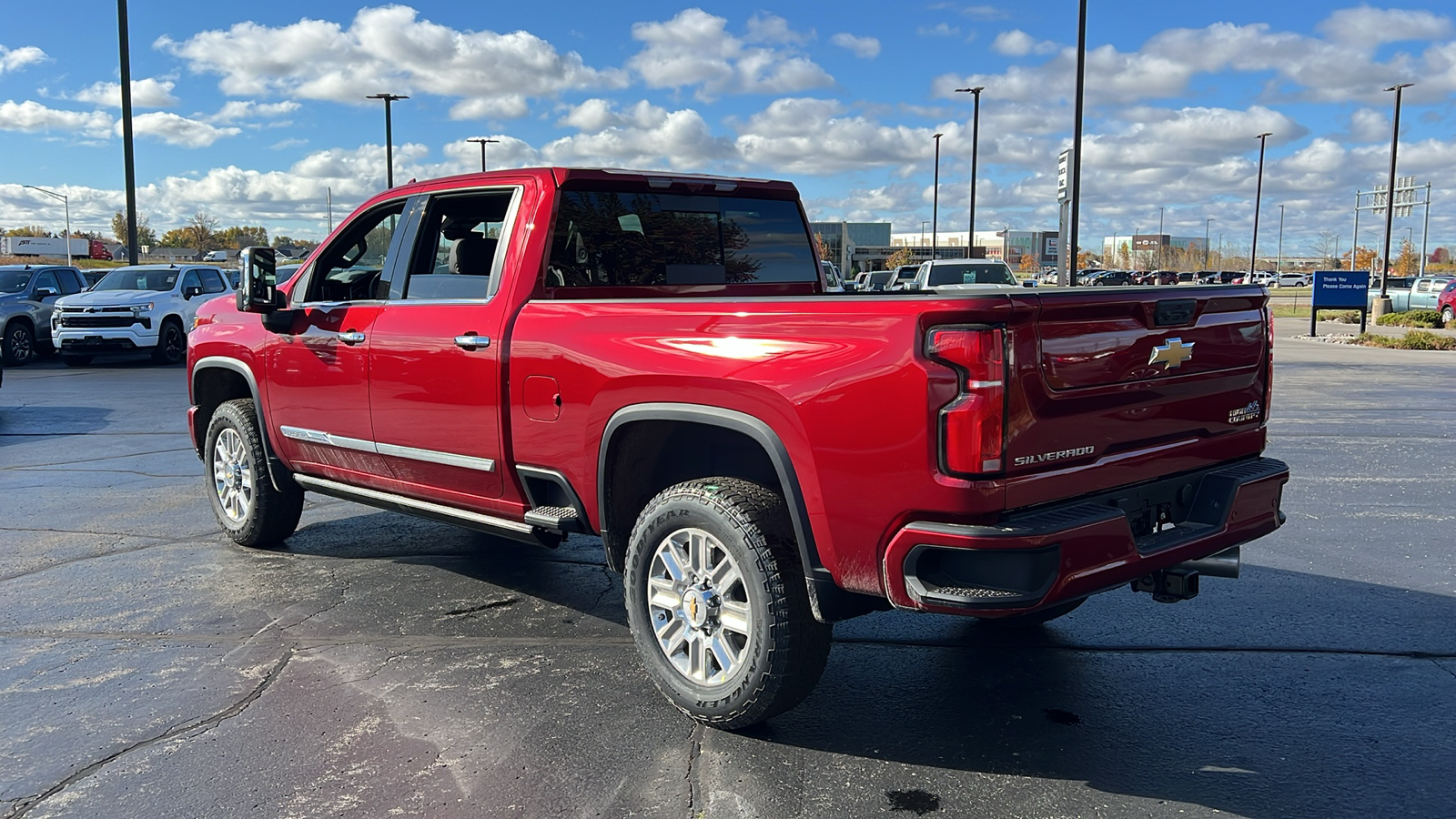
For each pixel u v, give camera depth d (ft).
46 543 21.35
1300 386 51.24
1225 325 12.66
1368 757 11.75
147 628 16.16
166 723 12.71
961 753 11.91
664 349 12.36
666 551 12.71
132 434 36.32
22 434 36.35
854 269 347.77
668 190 16.34
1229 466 13.01
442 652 15.16
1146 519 12.03
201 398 21.59
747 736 12.35
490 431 14.78
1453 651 15.10
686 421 12.30
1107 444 11.19
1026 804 10.71
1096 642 15.61
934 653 15.21
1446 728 12.49
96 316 61.11
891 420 10.31
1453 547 20.75
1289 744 12.08
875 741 12.23
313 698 13.46
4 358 63.00
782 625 11.53
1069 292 10.58
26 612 16.89
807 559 11.30
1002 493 10.09
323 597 17.81
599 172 15.34
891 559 10.49
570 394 13.50
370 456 17.20
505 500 15.07
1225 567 12.56
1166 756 11.80
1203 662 14.73
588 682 14.06
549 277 14.94
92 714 12.93
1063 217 43.50
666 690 12.70
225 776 11.33
